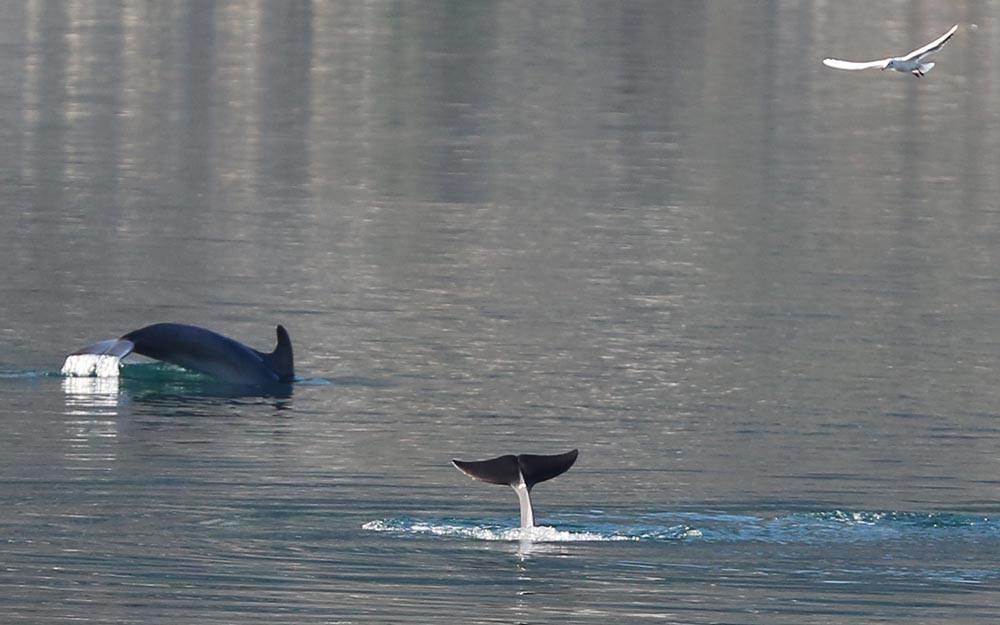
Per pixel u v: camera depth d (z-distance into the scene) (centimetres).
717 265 12375
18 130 17738
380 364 9538
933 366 9738
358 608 5750
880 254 12925
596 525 6756
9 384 8862
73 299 10838
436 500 7056
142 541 6400
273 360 9231
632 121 19288
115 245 12525
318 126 18688
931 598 5988
